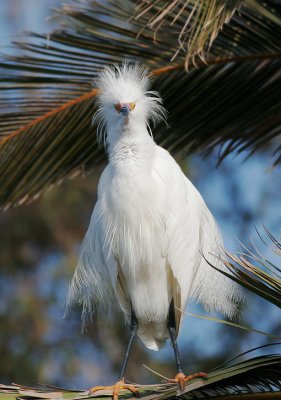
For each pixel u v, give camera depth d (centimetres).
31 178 933
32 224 1842
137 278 848
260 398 576
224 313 859
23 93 905
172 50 891
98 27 890
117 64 903
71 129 923
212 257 856
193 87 913
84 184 1831
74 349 1738
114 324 1702
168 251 830
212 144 939
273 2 866
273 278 529
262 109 921
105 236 841
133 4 882
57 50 896
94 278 888
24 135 917
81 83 906
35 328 1748
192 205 848
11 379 1686
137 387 648
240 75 907
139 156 827
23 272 1839
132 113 830
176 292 842
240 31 881
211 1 723
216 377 559
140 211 827
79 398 627
